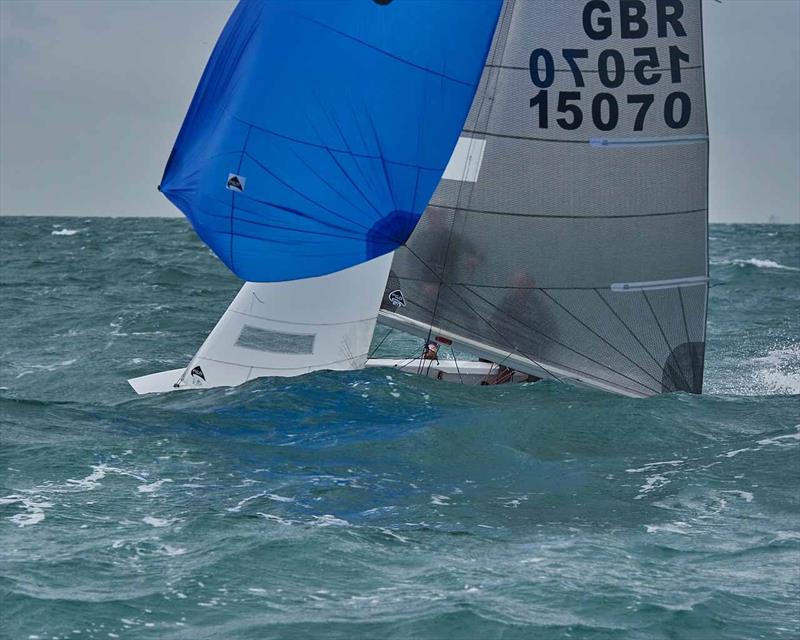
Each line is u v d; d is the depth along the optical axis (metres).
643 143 68.06
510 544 43.34
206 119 65.88
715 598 37.75
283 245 67.19
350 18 64.69
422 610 36.38
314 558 40.91
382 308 71.06
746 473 53.50
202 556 40.72
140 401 66.38
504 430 60.19
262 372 68.94
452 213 69.25
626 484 52.00
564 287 69.12
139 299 136.75
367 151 66.00
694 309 69.25
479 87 68.00
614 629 35.34
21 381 81.56
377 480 51.88
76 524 44.00
